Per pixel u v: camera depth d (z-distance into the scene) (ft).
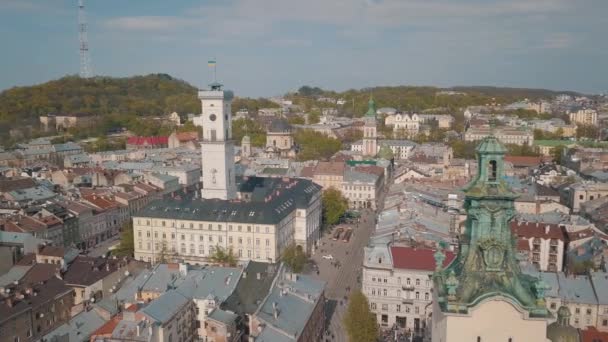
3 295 411.34
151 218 640.99
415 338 447.01
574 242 556.92
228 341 370.12
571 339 175.73
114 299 422.82
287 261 587.68
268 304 387.34
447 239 513.86
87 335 377.91
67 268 489.26
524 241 558.15
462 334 132.87
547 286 133.90
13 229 610.65
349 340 393.70
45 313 431.43
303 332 383.86
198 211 634.84
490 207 137.80
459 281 138.00
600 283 435.94
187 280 440.04
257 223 606.14
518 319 130.82
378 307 474.08
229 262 569.23
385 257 470.80
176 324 380.58
